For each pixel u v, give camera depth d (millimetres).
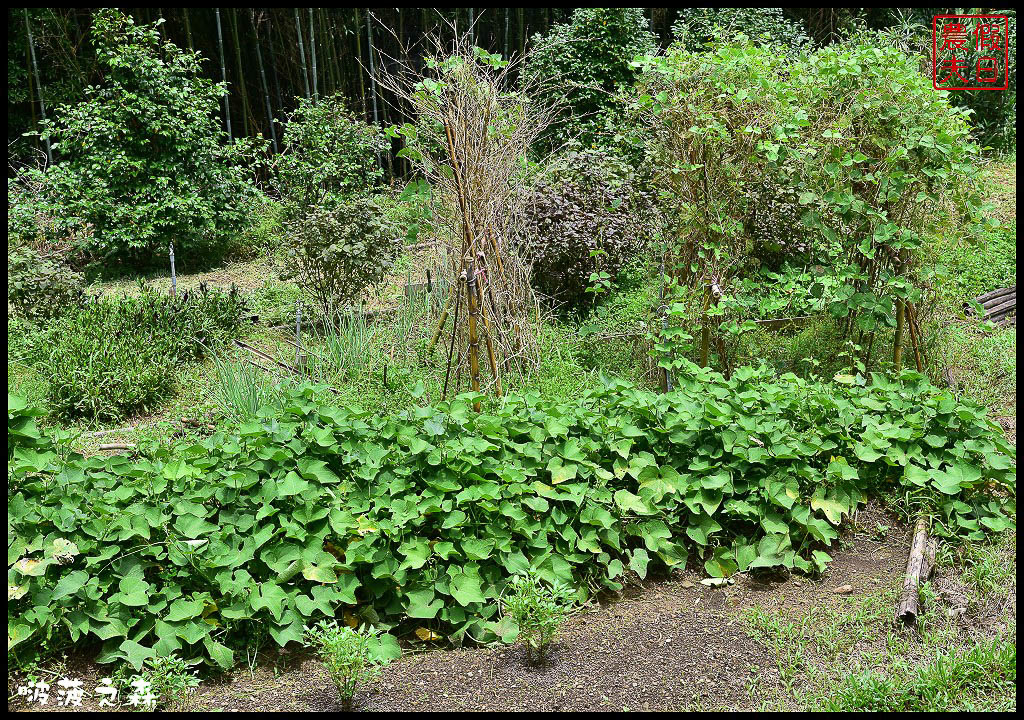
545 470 3256
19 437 2852
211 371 5562
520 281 5074
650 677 2539
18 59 12562
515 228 5074
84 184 9367
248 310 6895
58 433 3082
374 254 6805
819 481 3312
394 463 3152
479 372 4734
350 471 3152
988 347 5434
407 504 2959
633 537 3318
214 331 6199
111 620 2547
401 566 2775
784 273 5074
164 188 9469
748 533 3350
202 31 13102
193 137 9789
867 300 4578
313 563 2797
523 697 2459
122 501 2861
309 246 6723
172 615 2588
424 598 2809
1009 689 2414
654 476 3246
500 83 4898
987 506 3344
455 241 4766
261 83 13609
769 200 5992
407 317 5629
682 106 4559
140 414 5094
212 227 9797
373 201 7137
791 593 3016
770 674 2545
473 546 2867
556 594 2746
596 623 2867
